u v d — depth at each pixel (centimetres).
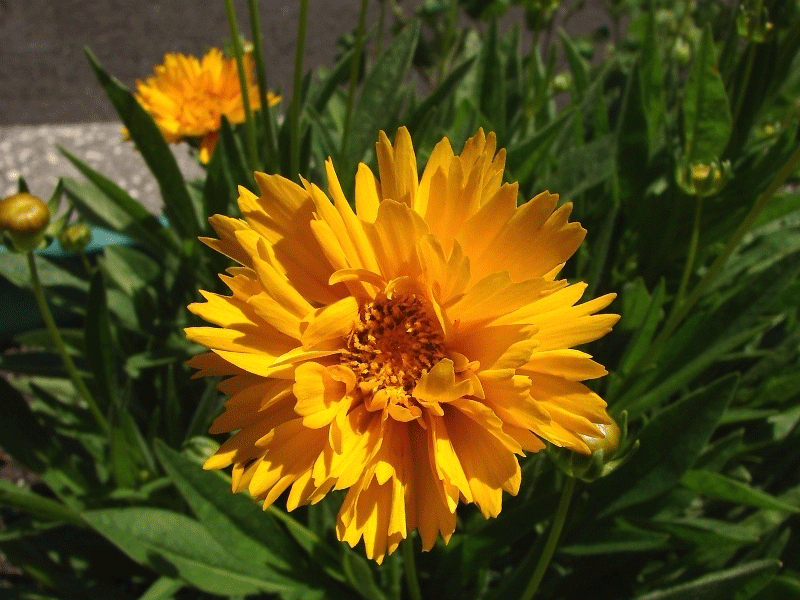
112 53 49
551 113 28
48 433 19
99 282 18
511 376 10
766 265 21
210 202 20
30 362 23
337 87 28
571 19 49
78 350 23
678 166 18
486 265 11
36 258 24
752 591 14
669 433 16
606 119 23
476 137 11
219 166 20
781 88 22
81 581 20
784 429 20
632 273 23
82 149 40
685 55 29
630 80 20
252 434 11
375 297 12
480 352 11
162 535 15
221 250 12
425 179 11
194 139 23
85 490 19
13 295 30
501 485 10
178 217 23
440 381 10
